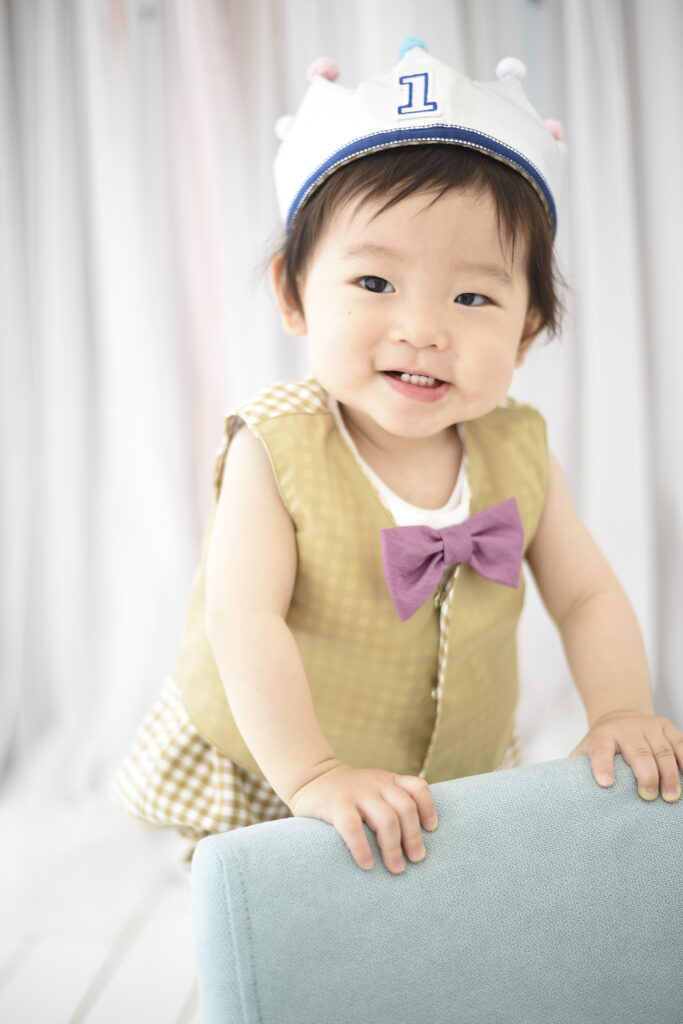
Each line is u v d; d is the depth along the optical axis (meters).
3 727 1.81
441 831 0.70
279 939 0.64
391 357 0.90
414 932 0.66
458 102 0.90
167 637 1.83
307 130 0.96
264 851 0.66
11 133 1.80
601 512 1.83
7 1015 1.14
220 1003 0.64
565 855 0.71
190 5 1.71
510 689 1.07
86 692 1.86
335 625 0.95
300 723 0.85
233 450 0.97
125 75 1.74
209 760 1.04
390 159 0.90
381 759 0.99
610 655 1.01
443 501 1.00
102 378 1.87
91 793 1.71
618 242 1.79
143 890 1.42
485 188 0.90
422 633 0.96
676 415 1.85
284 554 0.93
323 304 0.93
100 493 1.89
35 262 1.83
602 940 0.70
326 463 0.95
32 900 1.39
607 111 1.77
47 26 1.76
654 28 1.77
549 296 1.01
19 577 1.84
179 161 1.78
